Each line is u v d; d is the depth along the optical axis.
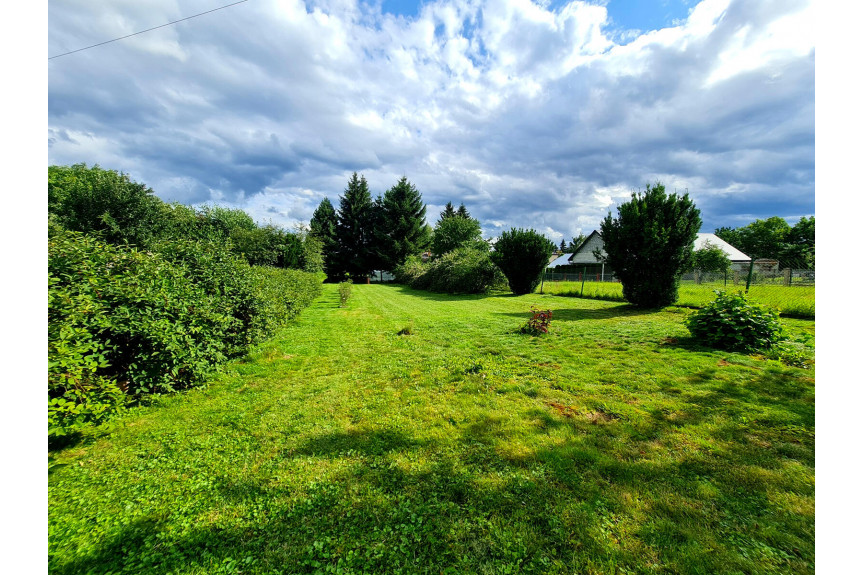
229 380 4.55
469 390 4.06
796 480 2.22
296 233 27.80
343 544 1.80
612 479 2.29
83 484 2.33
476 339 6.89
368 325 8.84
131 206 18.22
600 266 33.78
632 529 1.85
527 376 4.49
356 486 2.28
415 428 3.12
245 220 30.41
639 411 3.35
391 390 4.13
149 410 3.57
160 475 2.45
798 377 4.16
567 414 3.34
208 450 2.79
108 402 2.94
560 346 6.07
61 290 2.87
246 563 1.69
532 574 1.60
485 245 36.97
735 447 2.64
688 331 6.90
